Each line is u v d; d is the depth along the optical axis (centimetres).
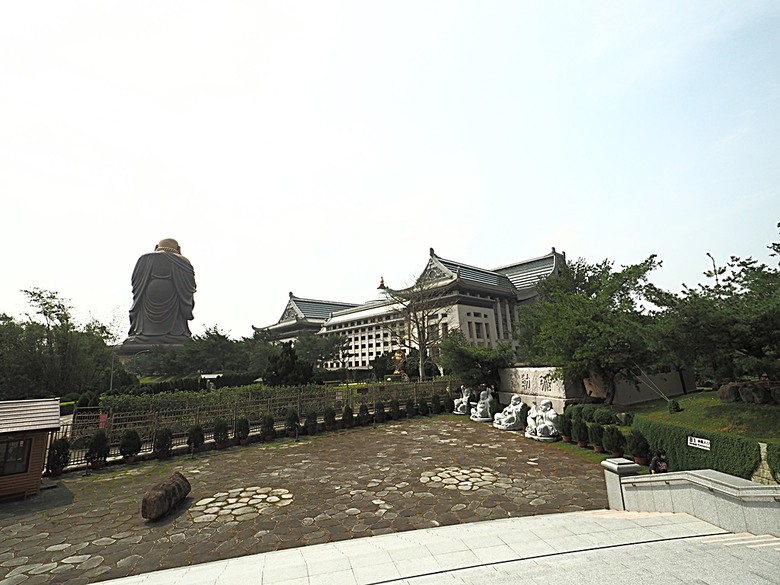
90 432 1903
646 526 820
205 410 2262
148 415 2088
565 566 619
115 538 1005
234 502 1253
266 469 1648
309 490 1359
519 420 2373
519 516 1085
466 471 1539
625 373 2291
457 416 3031
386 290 5331
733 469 1176
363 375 6175
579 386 2606
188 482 1353
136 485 1472
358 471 1586
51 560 891
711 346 1371
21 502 1295
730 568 564
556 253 9356
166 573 743
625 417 1961
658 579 543
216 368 6406
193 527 1064
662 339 1477
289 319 12400
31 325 3481
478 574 612
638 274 2389
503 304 8856
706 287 1526
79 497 1343
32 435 1380
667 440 1455
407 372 4972
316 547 866
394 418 2919
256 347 6488
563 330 2308
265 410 2520
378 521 1074
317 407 2775
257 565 759
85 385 3703
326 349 7738
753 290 1401
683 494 898
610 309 2328
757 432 1236
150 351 7325
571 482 1384
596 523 878
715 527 797
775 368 1305
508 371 3139
